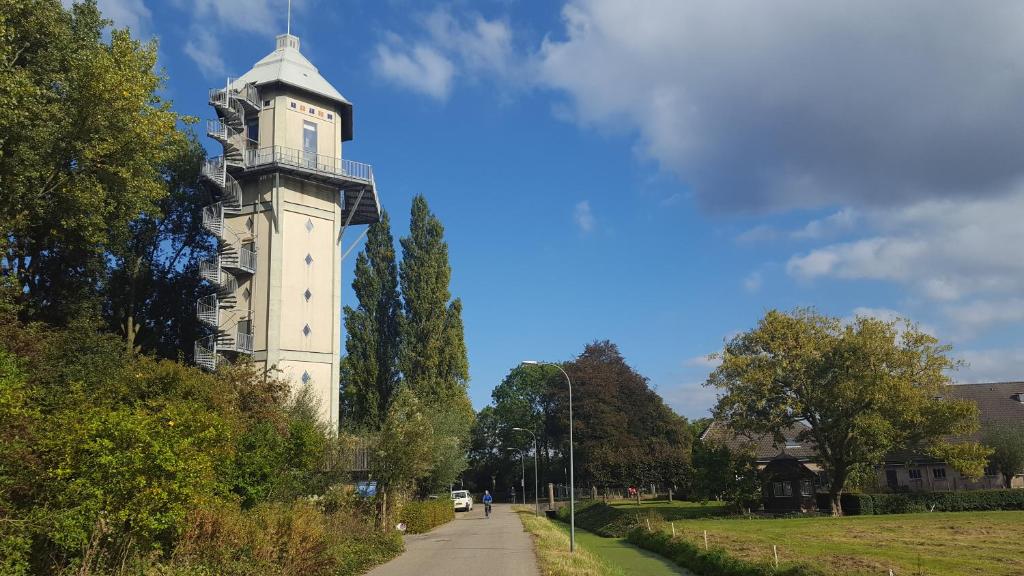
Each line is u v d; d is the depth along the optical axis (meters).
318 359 45.81
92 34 28.67
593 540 43.00
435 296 59.31
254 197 46.22
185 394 21.61
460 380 60.12
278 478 22.42
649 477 68.69
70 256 39.16
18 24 24.69
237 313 45.16
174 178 49.94
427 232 61.00
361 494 30.09
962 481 59.28
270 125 46.06
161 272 51.91
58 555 10.63
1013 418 63.72
